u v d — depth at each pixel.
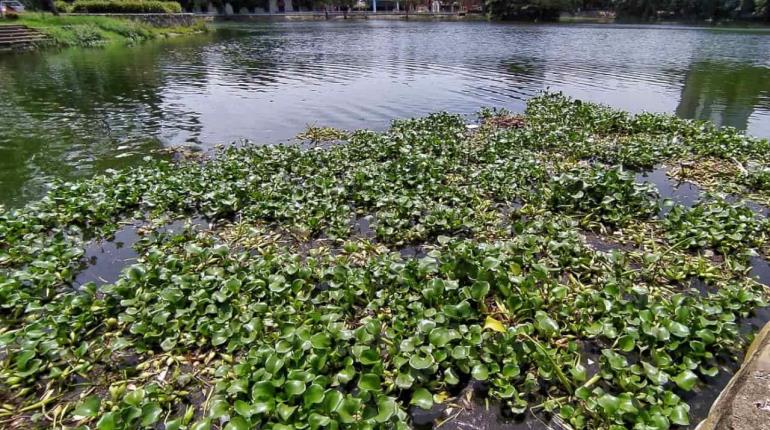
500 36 36.28
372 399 3.20
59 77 16.91
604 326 3.79
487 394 3.40
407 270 4.38
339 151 8.20
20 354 3.56
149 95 14.28
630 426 3.07
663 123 9.92
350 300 4.15
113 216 6.12
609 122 10.07
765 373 2.90
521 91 14.74
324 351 3.44
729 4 51.84
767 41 32.00
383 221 5.64
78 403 3.34
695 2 54.03
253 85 15.89
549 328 3.71
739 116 11.94
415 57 23.03
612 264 4.79
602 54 24.38
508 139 8.88
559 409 3.24
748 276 4.79
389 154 8.21
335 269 4.44
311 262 4.70
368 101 13.36
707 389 3.44
